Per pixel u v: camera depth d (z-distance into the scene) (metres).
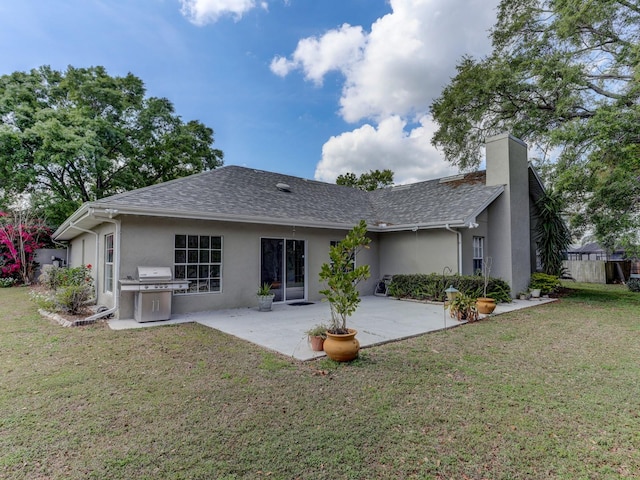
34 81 18.72
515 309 9.61
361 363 4.93
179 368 4.66
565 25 12.86
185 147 22.20
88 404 3.58
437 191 14.03
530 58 14.90
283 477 2.45
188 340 6.07
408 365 4.86
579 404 3.65
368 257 13.02
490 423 3.23
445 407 3.55
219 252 9.29
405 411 3.46
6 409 3.46
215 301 9.16
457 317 8.03
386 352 5.50
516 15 15.49
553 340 6.30
